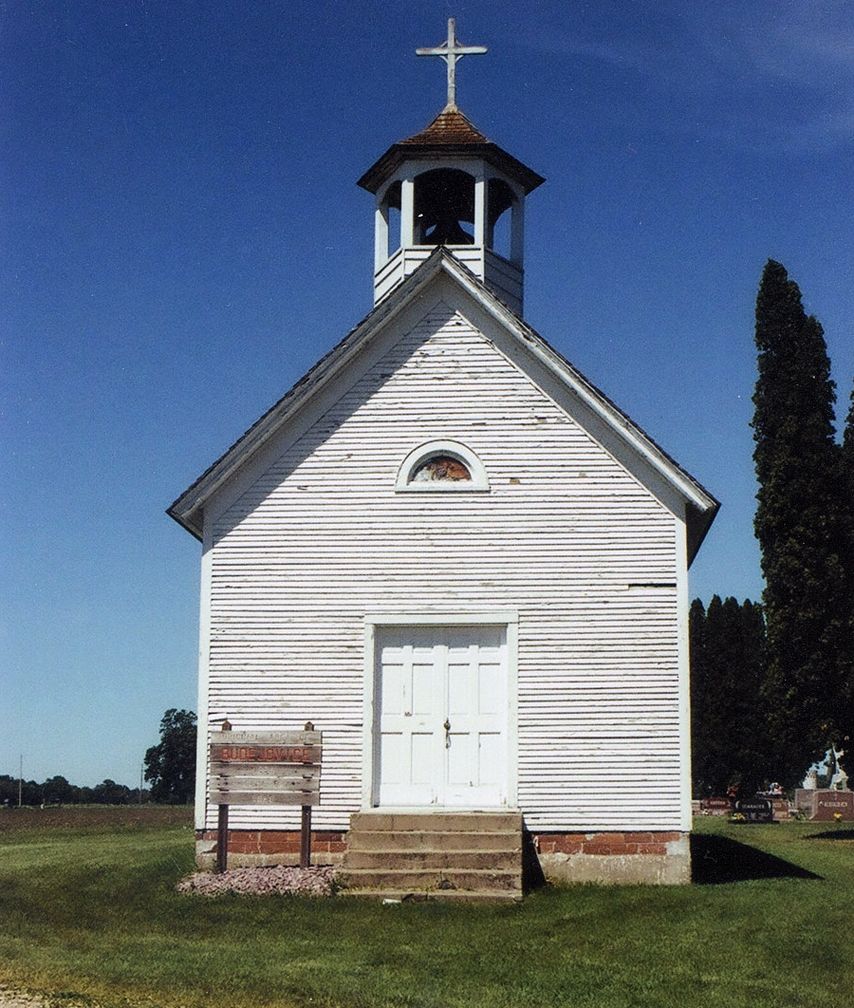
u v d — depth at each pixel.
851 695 39.38
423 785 20.77
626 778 20.44
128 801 94.94
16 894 18.95
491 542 21.16
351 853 19.33
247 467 21.59
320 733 20.23
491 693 20.98
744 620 60.34
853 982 14.20
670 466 20.94
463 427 21.52
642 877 20.14
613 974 14.41
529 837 20.33
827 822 49.34
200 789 20.86
